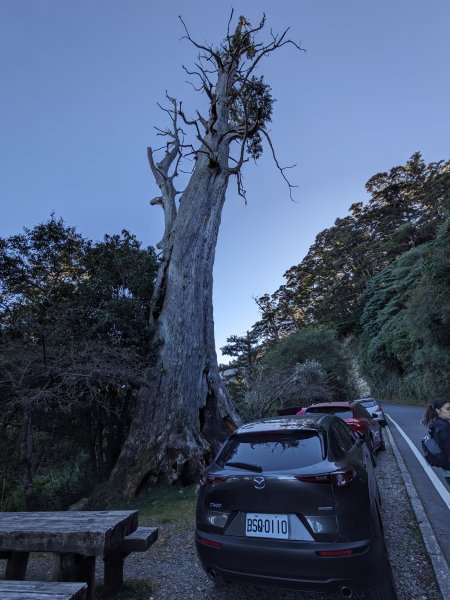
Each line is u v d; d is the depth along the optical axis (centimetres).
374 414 1386
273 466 297
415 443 1063
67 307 878
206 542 292
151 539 331
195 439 908
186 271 1113
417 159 6812
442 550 383
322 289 6912
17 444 882
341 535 254
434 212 4981
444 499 547
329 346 3111
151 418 921
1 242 1026
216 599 307
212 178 1288
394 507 511
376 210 6631
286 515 268
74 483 881
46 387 690
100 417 985
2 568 409
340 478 270
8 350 690
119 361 806
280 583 261
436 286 2134
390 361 3516
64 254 1177
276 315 7069
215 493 301
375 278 4769
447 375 2236
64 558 269
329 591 251
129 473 830
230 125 1747
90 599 279
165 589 330
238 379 2062
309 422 347
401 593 292
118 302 969
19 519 292
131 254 1178
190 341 1035
